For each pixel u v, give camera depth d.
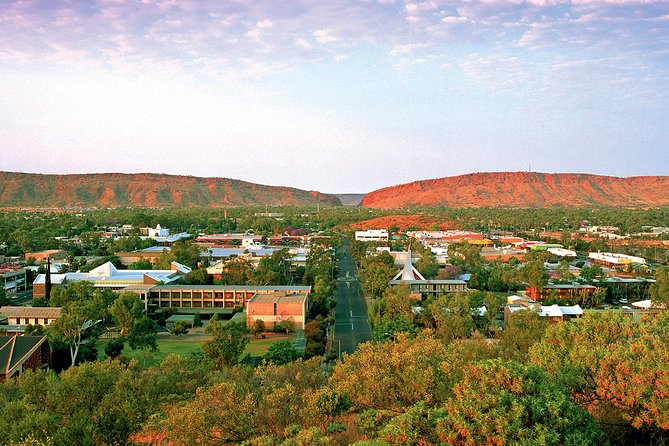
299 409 39.97
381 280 123.19
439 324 88.75
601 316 39.41
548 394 26.38
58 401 39.44
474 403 26.97
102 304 94.75
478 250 184.88
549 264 185.12
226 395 38.53
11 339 71.19
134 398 39.91
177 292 119.81
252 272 136.38
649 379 29.31
